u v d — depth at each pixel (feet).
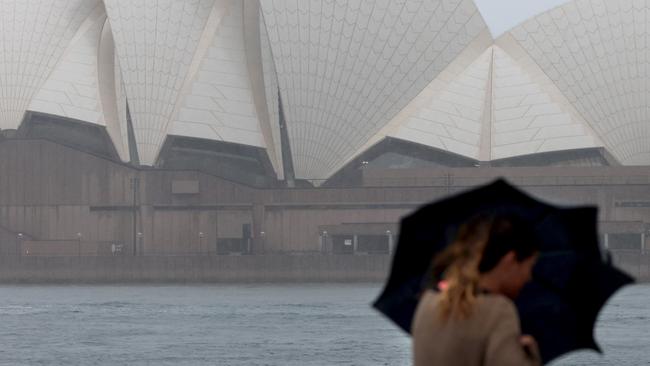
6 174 576.20
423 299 26.13
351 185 581.94
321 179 568.00
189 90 563.48
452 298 25.18
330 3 533.55
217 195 578.66
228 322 296.30
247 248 579.48
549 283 27.35
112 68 569.23
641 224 549.95
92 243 573.74
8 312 343.26
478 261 25.40
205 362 194.90
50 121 580.71
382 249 573.74
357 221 572.92
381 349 218.18
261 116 573.33
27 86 558.56
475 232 25.70
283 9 532.73
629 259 546.26
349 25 537.65
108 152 586.45
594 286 27.02
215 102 566.77
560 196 557.33
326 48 540.11
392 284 27.07
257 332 262.47
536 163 576.20
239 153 587.27
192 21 553.23
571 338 27.45
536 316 27.45
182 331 266.36
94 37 565.12
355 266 561.43
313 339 242.58
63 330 271.08
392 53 547.49
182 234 578.25
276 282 564.71
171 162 588.91
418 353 25.66
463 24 554.05
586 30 553.23
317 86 547.08
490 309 24.95
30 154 574.56
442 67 561.02
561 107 565.94
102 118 571.28
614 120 557.33
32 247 571.69
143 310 348.38
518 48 566.36
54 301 404.57
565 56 557.74
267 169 581.53
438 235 26.76
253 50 565.94
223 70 565.53
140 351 215.51
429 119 564.30
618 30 549.13
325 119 554.05
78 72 565.94
